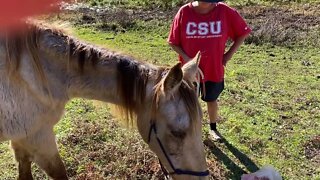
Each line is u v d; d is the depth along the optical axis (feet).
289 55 10.89
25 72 3.97
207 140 6.24
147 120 3.90
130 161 5.68
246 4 16.06
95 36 11.82
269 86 8.74
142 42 11.55
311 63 10.33
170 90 3.64
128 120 4.05
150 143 3.97
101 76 4.05
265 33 11.91
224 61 5.66
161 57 10.32
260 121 7.11
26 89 4.03
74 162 5.61
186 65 3.86
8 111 4.06
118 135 6.29
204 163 3.84
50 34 4.09
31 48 3.96
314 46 11.58
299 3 16.16
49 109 4.21
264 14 14.53
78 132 6.24
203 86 5.54
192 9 5.39
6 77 3.96
